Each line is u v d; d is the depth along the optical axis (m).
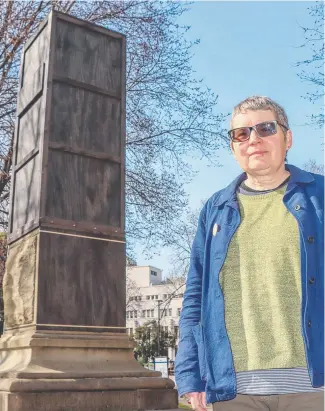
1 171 10.84
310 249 2.03
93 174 5.91
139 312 80.81
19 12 10.99
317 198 2.13
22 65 6.72
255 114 2.24
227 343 2.07
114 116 6.26
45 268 5.32
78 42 6.22
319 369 1.90
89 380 4.80
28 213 5.75
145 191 12.80
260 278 2.08
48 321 5.19
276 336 1.99
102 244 5.74
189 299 2.35
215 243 2.23
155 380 5.16
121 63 6.50
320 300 1.98
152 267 97.50
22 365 4.85
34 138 5.97
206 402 2.08
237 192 2.31
